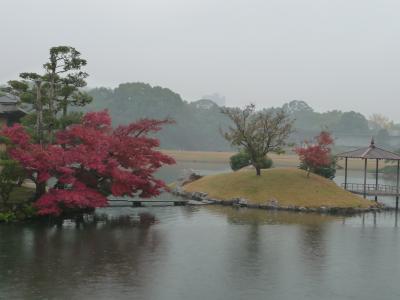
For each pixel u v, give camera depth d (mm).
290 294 21312
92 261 25156
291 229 35969
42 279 21953
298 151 54094
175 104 177125
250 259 26812
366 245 31281
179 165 114375
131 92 168125
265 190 49656
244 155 67875
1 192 34844
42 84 43500
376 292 22000
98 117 39812
